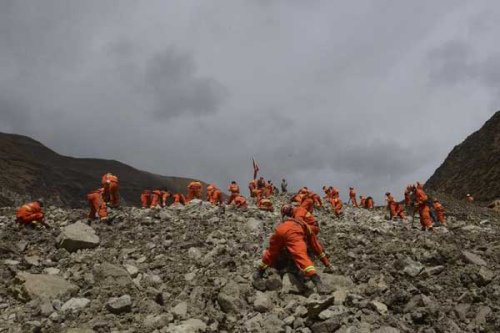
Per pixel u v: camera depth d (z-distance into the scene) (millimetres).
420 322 5586
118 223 11656
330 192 28203
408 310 5848
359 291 6691
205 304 6242
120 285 6613
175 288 6844
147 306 5977
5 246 8469
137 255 8617
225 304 6078
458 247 8805
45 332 5258
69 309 5734
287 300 6352
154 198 19984
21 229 10227
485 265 7695
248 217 13961
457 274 7113
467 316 5797
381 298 6320
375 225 15617
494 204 35312
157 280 7180
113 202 14430
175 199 20484
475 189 56281
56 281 6516
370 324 5473
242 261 8195
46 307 5762
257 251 9055
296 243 6695
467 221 22828
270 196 30516
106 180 14367
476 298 6141
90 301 6070
